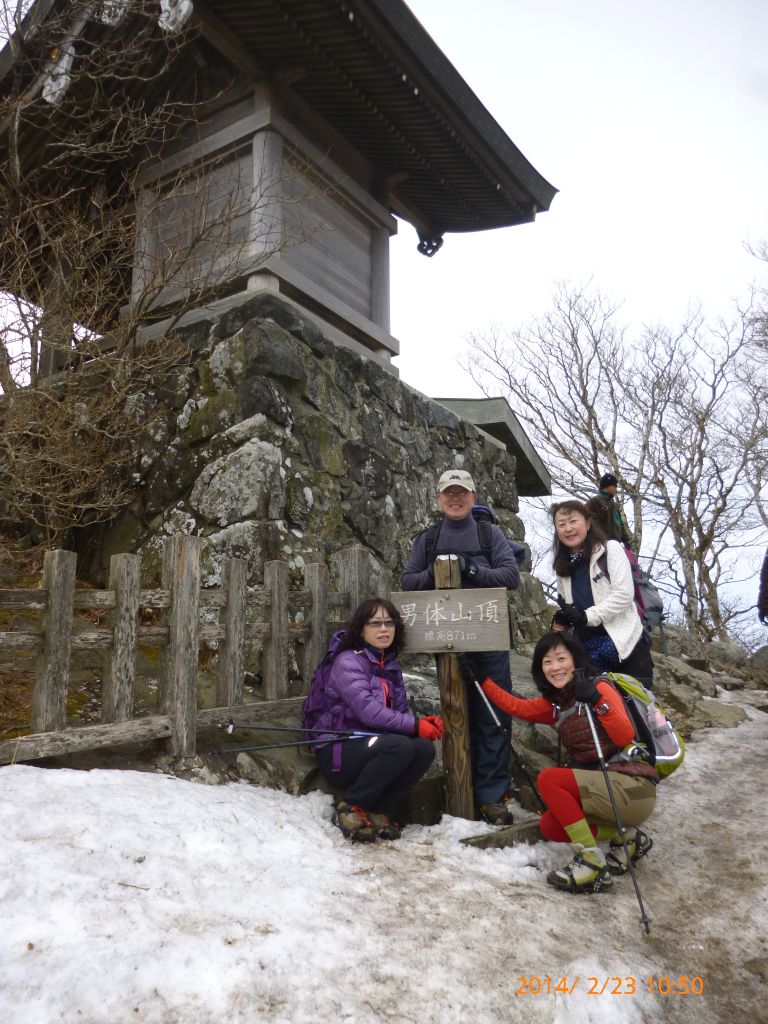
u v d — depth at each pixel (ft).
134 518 18.97
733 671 31.27
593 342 63.46
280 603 13.53
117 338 19.38
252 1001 6.54
